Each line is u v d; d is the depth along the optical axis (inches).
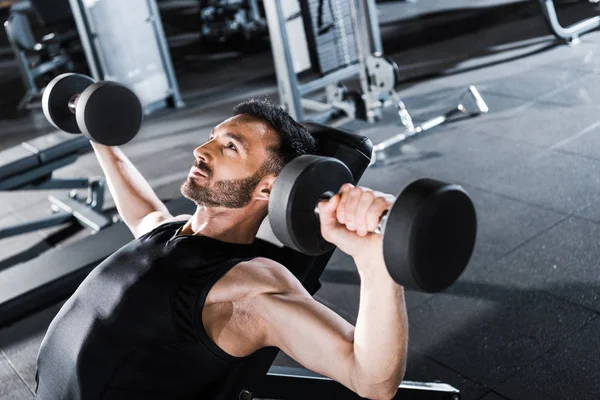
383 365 38.1
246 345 45.5
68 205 132.1
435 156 130.8
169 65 183.2
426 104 156.9
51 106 70.2
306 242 39.1
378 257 36.4
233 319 44.6
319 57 146.9
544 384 73.4
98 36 171.6
